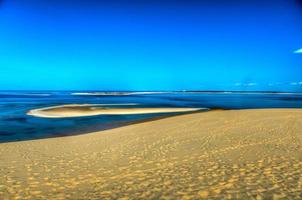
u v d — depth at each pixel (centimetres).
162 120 2208
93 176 769
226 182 658
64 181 732
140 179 721
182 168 804
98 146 1236
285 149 977
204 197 575
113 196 609
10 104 4750
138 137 1432
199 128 1641
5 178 768
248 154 928
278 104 6219
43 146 1280
